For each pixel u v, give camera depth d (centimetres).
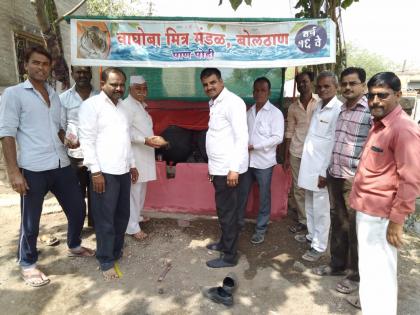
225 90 288
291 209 452
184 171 411
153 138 337
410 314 253
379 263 213
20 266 293
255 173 358
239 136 279
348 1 388
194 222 410
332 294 278
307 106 362
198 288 284
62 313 252
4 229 395
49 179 283
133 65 318
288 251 349
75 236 321
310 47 311
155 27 311
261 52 316
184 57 317
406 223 409
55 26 390
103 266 295
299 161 374
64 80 392
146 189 408
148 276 301
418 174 188
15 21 689
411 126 195
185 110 482
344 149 269
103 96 275
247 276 303
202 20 310
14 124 256
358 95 261
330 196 290
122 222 310
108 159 277
